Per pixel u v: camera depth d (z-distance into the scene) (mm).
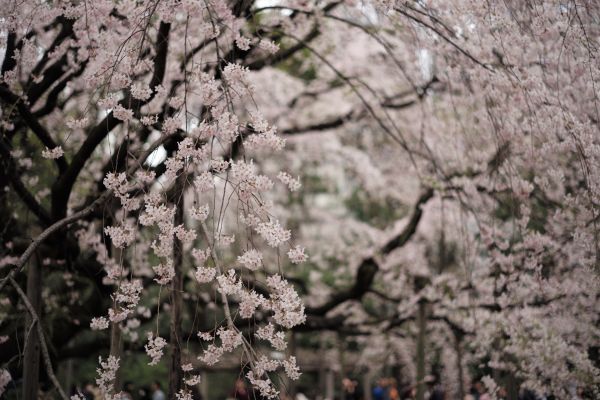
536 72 5270
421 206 9062
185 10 3680
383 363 15906
